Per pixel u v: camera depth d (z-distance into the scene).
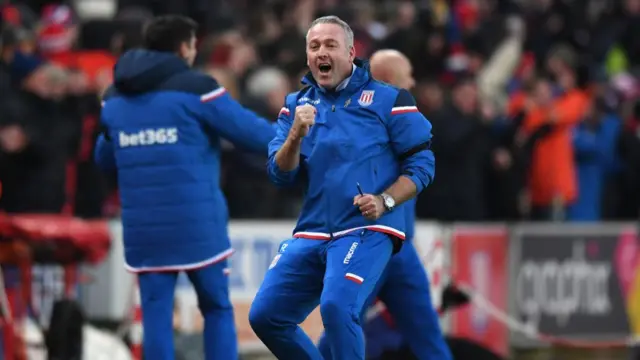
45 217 34.59
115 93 27.45
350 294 22.31
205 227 26.92
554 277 42.38
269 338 23.30
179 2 53.31
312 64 23.00
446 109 43.69
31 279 31.47
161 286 26.98
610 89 54.44
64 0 53.44
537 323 42.06
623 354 43.41
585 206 48.28
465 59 49.88
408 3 53.56
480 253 40.88
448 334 40.19
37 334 33.03
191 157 26.86
